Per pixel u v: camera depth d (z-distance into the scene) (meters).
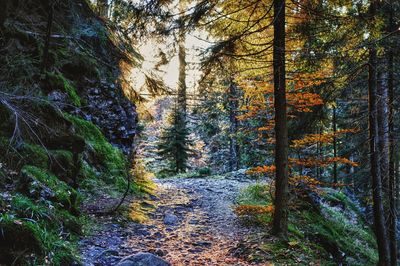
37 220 5.75
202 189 13.89
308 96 9.24
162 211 9.97
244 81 9.67
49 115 8.73
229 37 8.45
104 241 6.84
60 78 10.77
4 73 8.31
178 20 7.64
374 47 7.50
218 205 11.40
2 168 6.75
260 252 7.24
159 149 23.70
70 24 11.68
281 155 8.23
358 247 12.16
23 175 6.56
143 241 7.42
